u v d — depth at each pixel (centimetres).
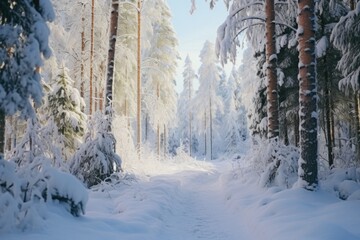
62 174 669
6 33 565
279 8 1465
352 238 561
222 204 1184
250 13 1490
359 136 1358
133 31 2506
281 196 888
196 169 2439
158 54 3353
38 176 631
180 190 1456
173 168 2323
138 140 2145
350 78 1070
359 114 1366
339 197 920
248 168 1491
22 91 582
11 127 1419
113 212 857
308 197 850
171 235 737
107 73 1331
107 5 2155
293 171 1133
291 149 1191
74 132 1470
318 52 1270
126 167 1453
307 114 918
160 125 3531
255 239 704
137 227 686
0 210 512
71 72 2355
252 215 838
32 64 572
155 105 3353
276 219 725
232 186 1354
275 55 1228
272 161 1195
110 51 1340
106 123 1211
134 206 870
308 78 922
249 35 1529
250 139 1836
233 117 5750
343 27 1044
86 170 1161
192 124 6244
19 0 579
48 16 620
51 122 864
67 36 2255
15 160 730
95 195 1010
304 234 583
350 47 1072
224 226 848
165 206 968
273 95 1216
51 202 642
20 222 527
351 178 1054
